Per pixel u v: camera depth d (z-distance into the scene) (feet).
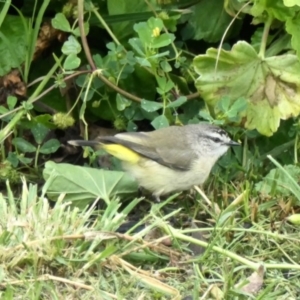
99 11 34.37
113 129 34.78
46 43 33.76
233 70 31.99
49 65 34.81
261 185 31.17
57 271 25.57
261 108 31.99
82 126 34.30
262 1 31.27
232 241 28.53
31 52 32.63
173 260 27.09
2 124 34.06
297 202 30.58
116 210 28.19
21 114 31.58
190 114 34.06
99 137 31.58
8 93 33.17
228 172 32.73
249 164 32.86
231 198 31.53
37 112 34.42
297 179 31.17
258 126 32.01
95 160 33.12
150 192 31.99
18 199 30.42
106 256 25.76
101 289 25.20
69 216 27.12
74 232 26.43
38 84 34.35
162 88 31.71
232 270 25.67
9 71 32.94
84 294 24.72
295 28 31.42
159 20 31.22
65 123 32.60
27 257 25.09
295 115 31.81
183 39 34.81
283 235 28.89
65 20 31.86
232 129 33.30
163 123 32.14
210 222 30.45
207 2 34.35
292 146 33.32
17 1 34.76
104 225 27.20
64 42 33.09
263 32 32.32
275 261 28.02
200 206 31.24
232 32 34.86
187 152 31.14
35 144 34.32
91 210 28.40
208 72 32.04
